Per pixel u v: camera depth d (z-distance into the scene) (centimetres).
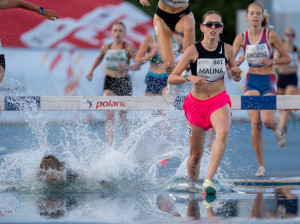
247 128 4891
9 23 5319
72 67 5222
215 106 1758
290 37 4456
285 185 1984
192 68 1800
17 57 5175
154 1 6166
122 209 1431
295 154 3134
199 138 1819
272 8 5688
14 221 1251
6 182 1944
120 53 3191
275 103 2278
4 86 4884
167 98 2250
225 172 2383
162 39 2275
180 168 1995
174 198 1628
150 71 2988
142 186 1845
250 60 2536
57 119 4678
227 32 7575
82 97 2252
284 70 4478
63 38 5394
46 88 5059
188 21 2239
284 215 1327
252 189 1853
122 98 2264
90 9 5569
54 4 5525
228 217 1306
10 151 2750
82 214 1350
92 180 1827
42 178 1814
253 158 2906
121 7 5609
